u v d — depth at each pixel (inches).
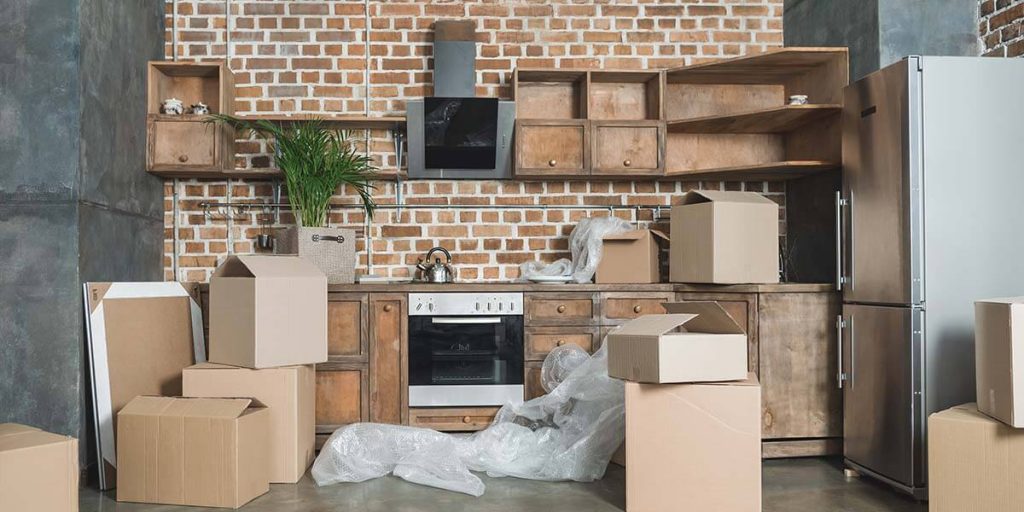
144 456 113.3
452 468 124.7
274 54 174.2
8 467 84.7
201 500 110.8
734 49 180.4
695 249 148.6
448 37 168.1
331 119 164.6
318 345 130.6
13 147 124.0
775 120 165.5
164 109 161.3
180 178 171.2
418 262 174.1
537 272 165.6
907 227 114.5
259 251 172.4
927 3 144.5
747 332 143.4
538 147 163.9
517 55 178.1
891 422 118.6
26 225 123.9
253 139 172.4
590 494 117.7
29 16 124.5
